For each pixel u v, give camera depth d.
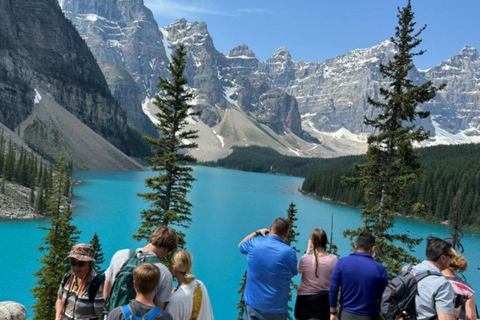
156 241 8.69
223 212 153.25
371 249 9.61
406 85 30.06
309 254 10.53
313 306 10.08
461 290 8.31
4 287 58.97
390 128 30.41
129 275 8.09
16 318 10.86
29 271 66.94
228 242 102.94
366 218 30.23
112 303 7.98
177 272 8.21
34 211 112.62
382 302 8.35
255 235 10.24
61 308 8.90
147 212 36.81
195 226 121.81
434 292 7.73
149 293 7.28
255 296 9.49
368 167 30.00
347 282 9.21
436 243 8.34
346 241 112.50
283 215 155.00
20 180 138.25
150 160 37.22
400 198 29.16
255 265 9.48
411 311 8.01
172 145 37.59
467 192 158.12
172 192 37.50
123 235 98.31
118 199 154.38
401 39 30.19
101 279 8.76
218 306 60.91
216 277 74.38
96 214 121.69
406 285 8.10
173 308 7.88
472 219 151.00
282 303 9.45
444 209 154.00
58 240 38.41
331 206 190.75
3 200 111.44
